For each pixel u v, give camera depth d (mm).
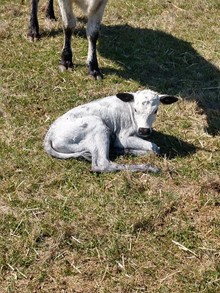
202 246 2971
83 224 3062
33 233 2979
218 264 2846
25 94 4223
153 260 2875
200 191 3320
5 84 4344
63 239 2945
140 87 4418
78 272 2799
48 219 3092
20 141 3703
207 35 5320
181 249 2945
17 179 3391
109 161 3430
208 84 4562
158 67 4766
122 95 3537
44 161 3502
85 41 5055
